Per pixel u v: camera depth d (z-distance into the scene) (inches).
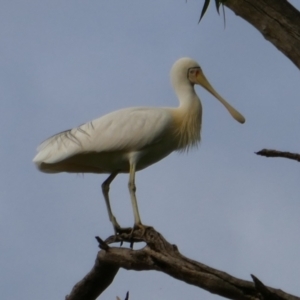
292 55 367.9
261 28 374.3
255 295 343.9
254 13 375.2
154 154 549.6
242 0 376.8
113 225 521.7
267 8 371.9
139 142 531.5
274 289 324.8
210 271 354.6
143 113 544.7
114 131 530.3
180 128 557.9
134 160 533.3
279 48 371.9
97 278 428.8
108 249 399.5
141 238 474.0
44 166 537.0
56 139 528.7
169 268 369.7
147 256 384.5
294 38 366.9
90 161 535.8
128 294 357.7
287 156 346.9
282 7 371.2
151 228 480.4
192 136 566.9
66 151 518.0
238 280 346.6
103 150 525.7
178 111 564.1
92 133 527.8
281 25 369.1
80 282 438.6
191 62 585.0
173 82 587.5
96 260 414.0
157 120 542.0
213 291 355.3
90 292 440.8
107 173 555.2
